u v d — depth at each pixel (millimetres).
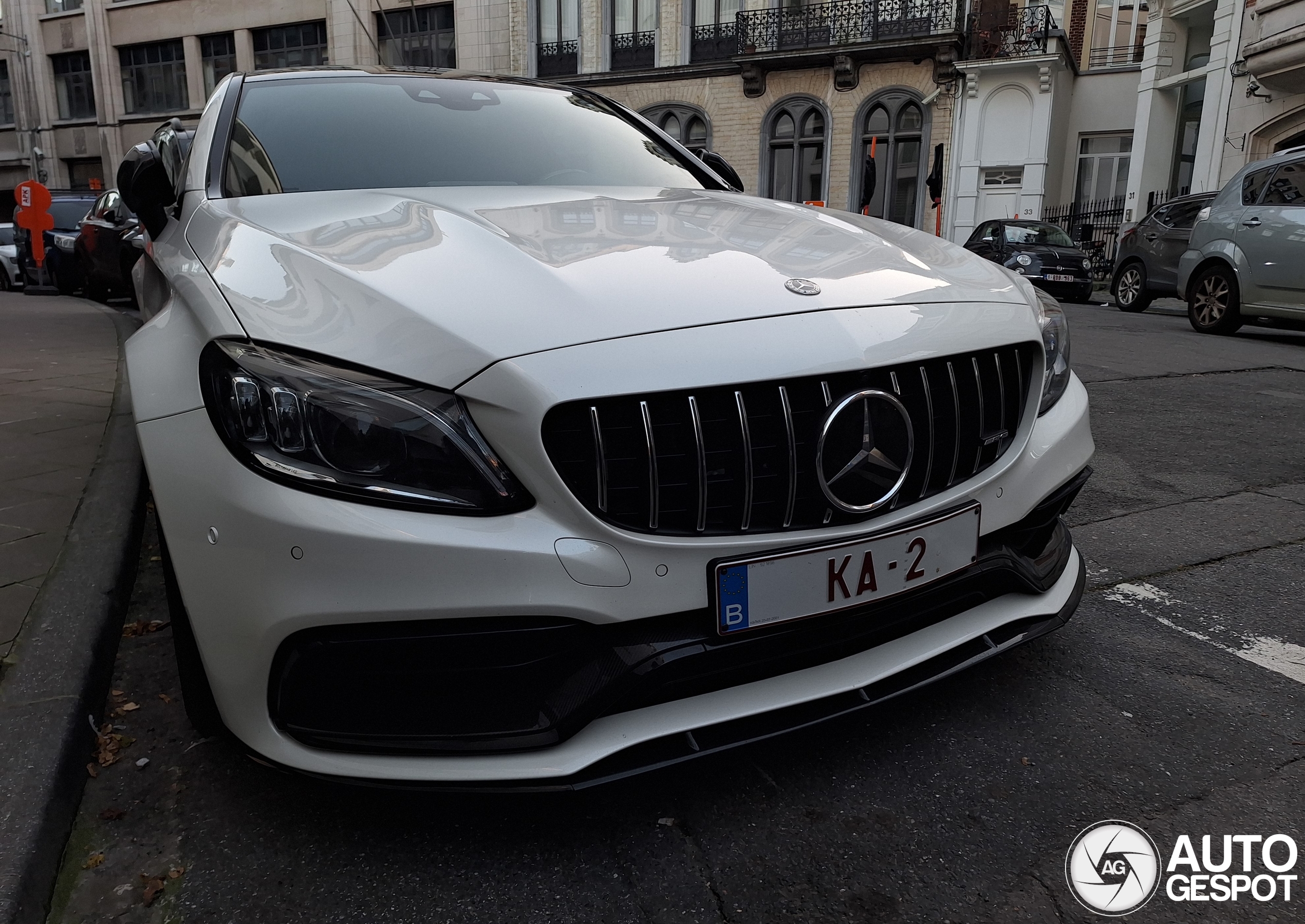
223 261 1870
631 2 23562
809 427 1572
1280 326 8961
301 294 1643
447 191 2354
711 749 1559
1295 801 1743
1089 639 2395
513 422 1441
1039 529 1971
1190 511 3393
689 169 3072
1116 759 1873
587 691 1495
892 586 1673
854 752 1901
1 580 2572
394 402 1451
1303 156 8227
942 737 1955
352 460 1439
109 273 10891
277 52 27922
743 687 1618
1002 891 1520
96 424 4469
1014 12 20203
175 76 29375
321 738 1512
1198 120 17656
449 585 1422
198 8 28328
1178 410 5113
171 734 2000
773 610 1569
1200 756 1887
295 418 1455
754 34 22344
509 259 1718
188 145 3012
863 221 2428
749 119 23000
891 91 21625
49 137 31594
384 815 1717
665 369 1488
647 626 1524
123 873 1589
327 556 1423
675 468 1513
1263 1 14453
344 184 2482
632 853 1610
